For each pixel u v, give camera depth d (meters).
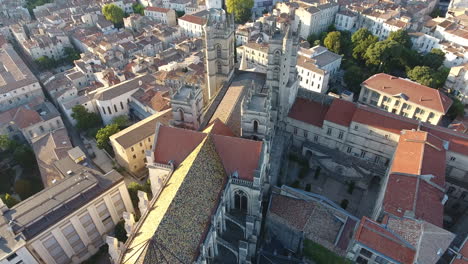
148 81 153.25
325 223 81.00
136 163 119.44
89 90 160.12
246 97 84.81
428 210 74.56
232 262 76.19
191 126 91.06
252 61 173.88
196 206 65.56
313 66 150.50
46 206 81.50
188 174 66.88
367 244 68.50
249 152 74.62
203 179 69.62
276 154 105.69
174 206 61.25
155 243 54.88
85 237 88.75
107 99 140.38
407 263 65.06
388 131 99.75
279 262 79.69
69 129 146.38
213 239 68.81
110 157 126.81
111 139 116.56
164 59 179.00
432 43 182.12
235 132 88.06
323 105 114.75
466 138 94.62
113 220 94.44
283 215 83.69
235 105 92.69
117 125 129.12
